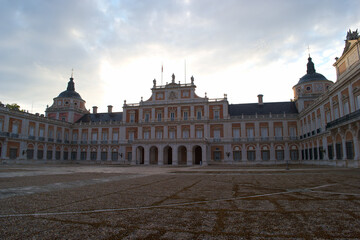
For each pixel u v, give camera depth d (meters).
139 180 18.42
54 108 75.56
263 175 22.75
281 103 66.06
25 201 9.88
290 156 59.19
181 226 6.64
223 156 61.84
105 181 17.59
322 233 6.05
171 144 59.62
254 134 61.34
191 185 15.18
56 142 66.75
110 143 69.94
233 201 9.96
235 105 68.50
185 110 65.31
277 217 7.50
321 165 44.00
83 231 6.21
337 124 34.69
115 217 7.52
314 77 61.00
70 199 10.34
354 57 33.62
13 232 6.11
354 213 7.88
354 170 27.42
